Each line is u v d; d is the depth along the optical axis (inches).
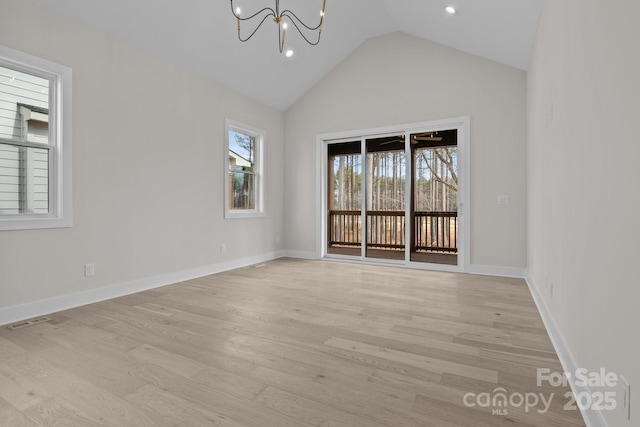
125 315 113.1
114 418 58.0
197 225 174.4
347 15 185.9
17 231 108.7
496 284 156.0
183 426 55.9
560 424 56.4
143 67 147.7
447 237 211.3
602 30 58.2
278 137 234.8
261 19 163.8
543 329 99.7
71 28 121.8
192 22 147.3
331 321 106.7
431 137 207.0
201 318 109.9
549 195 105.3
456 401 63.1
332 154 233.3
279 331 98.3
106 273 133.9
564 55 86.7
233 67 182.4
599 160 58.7
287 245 240.2
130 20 133.4
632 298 44.3
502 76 172.9
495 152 174.4
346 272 185.6
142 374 73.4
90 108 128.1
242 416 58.6
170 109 160.1
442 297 134.5
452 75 184.9
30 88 114.9
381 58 206.1
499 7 132.9
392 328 100.5
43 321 107.1
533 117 143.4
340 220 232.5
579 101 72.1
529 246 157.9
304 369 75.5
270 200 228.1
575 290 72.7
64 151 119.6
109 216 135.0
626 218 46.8
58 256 119.0
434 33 179.6
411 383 69.6
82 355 82.7
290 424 56.4
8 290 106.7
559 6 93.0
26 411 60.1
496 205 174.6
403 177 212.2
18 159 112.4
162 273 156.3
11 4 106.7
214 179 184.4
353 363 78.4
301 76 215.6
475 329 99.6
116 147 137.3
